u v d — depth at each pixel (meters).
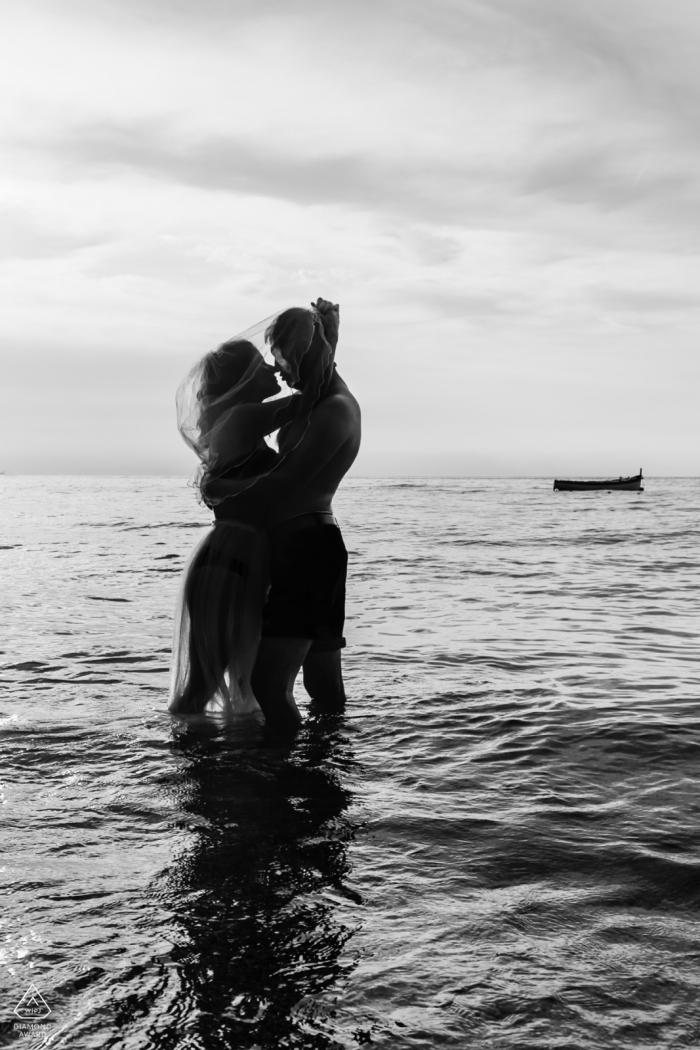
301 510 3.86
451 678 4.84
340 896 2.08
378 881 2.17
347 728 3.75
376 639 6.26
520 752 3.38
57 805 2.75
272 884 2.15
